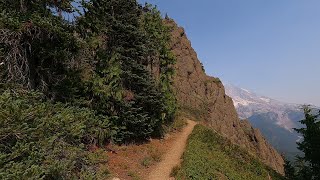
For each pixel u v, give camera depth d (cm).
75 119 1441
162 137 3147
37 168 904
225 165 2748
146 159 2250
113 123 2270
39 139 1068
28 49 1639
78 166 1448
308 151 2834
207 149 3062
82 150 1482
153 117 2806
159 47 3525
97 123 1892
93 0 2295
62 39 1639
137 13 2753
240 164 3153
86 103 1970
